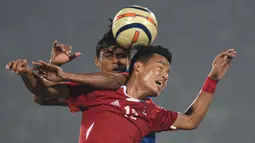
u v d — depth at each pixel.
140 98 15.20
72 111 15.28
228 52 16.02
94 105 14.94
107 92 14.99
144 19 15.63
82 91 15.06
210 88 16.08
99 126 14.63
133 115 14.87
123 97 14.98
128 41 15.65
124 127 14.68
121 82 15.11
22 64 13.45
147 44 15.77
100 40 16.64
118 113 14.79
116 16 15.91
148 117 15.12
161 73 15.23
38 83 14.05
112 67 16.16
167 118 15.46
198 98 16.11
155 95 15.25
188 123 15.72
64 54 14.92
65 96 15.01
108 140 14.51
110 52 16.16
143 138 15.59
